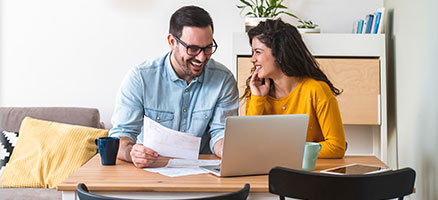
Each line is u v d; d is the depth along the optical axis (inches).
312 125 88.0
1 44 143.0
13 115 128.3
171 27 80.5
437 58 94.7
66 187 61.2
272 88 92.7
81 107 141.7
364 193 55.7
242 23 141.4
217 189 60.4
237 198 55.2
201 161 72.7
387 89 137.8
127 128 82.5
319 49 127.8
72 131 120.9
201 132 87.0
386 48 137.6
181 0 142.3
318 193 56.4
